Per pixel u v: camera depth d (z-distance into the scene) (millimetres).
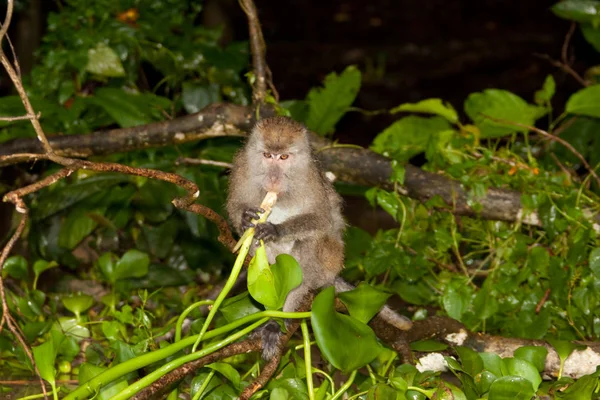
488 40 19531
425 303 7547
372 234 11461
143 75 9641
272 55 18938
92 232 8781
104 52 8734
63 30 9047
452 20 20891
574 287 7125
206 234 8281
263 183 5809
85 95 9000
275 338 5488
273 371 5262
